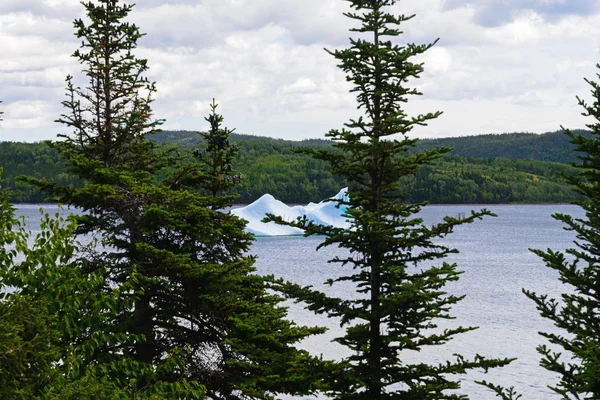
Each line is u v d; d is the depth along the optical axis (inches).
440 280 946.7
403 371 976.9
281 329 1090.1
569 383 840.3
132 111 1186.0
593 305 855.1
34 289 532.1
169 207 1058.7
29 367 467.5
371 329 982.4
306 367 973.8
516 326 3592.5
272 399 987.9
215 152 1295.5
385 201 1010.1
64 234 561.6
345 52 960.3
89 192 1034.7
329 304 1003.3
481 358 962.7
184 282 1070.4
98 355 917.2
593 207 836.0
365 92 973.2
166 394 592.4
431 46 959.6
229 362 1004.6
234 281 1067.3
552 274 6284.5
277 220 965.8
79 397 494.3
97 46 1183.6
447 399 930.7
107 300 582.6
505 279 5910.4
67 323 547.2
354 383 965.8
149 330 1023.0
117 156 1221.1
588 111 816.9
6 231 543.5
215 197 1139.3
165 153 1256.2
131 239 1079.0
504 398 901.8
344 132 949.2
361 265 994.1
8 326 439.5
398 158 1003.9
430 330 3459.6
